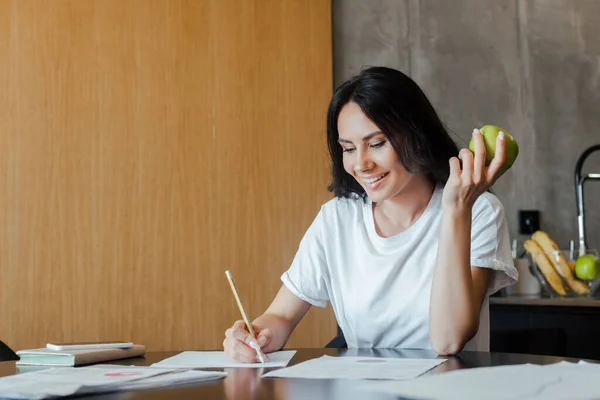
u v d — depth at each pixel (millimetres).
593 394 954
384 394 1032
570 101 3900
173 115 3324
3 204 3029
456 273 1614
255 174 3455
